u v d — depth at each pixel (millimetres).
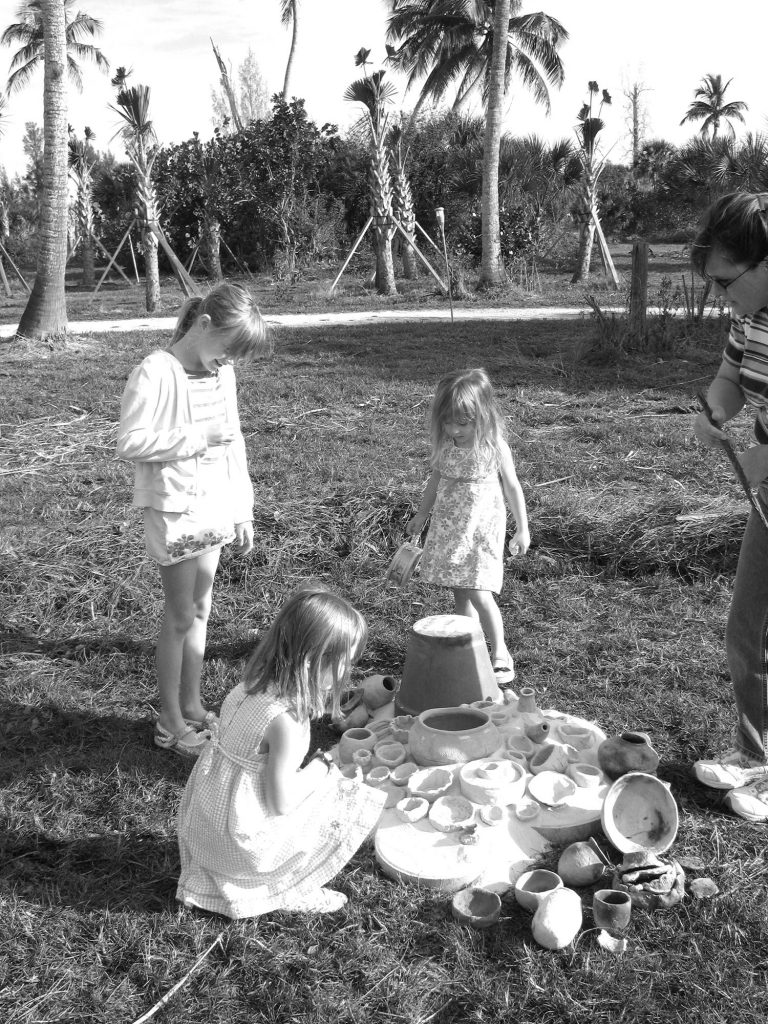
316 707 2752
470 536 4180
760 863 2912
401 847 2936
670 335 12633
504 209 33625
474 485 4184
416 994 2420
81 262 48875
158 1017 2381
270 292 29875
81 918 2732
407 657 3818
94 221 44594
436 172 35000
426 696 3705
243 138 35750
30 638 4676
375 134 26766
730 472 6848
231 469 3859
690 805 3232
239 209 36656
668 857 2936
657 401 9820
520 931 2627
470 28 31828
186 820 2826
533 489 6543
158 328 19266
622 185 44625
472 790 3080
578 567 5410
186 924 2686
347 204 38812
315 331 17109
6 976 2512
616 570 5348
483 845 2936
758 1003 2365
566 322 17453
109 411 9922
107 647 4570
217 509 3590
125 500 6676
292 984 2467
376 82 26234
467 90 38250
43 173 15414
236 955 2572
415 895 2781
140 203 25531
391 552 5680
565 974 2473
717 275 2867
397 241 34406
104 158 54938
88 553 5543
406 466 7406
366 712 3871
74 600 5008
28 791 3379
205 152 36562
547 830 2977
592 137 28531
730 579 5133
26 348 14969
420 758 3334
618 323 12883
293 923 2695
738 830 3086
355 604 5039
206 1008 2402
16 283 38344
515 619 4832
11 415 9719
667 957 2518
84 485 7094
